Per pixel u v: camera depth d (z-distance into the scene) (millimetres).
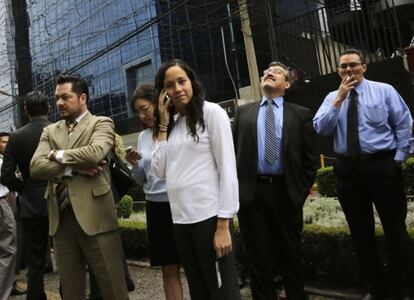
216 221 2418
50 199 3143
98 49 27500
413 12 13805
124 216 7891
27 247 3891
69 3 29750
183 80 2490
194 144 2459
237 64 23078
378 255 3414
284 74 3447
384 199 3211
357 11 9922
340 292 3740
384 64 8930
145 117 3496
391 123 3256
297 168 3256
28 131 3902
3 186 4418
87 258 3094
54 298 4441
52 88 27328
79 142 3092
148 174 3473
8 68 33469
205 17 21703
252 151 3320
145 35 24500
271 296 3332
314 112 9805
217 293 2432
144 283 4766
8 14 33906
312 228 4047
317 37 10438
